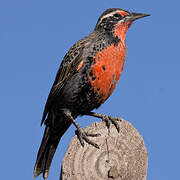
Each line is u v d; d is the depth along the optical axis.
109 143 7.61
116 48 9.56
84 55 9.55
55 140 10.43
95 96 9.71
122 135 7.65
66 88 9.84
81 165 7.45
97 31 10.26
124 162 7.50
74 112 10.23
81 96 9.75
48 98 10.16
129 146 7.59
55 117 10.22
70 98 9.84
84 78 9.55
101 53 9.42
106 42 9.56
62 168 7.44
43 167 10.14
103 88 9.55
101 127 7.75
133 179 7.46
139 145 7.60
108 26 10.14
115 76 9.55
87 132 7.70
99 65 9.37
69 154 7.52
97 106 10.11
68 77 9.79
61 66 10.13
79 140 7.61
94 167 7.46
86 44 9.69
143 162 7.54
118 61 9.53
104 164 7.47
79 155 7.51
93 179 7.39
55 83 10.25
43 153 10.23
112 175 7.35
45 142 10.32
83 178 7.38
